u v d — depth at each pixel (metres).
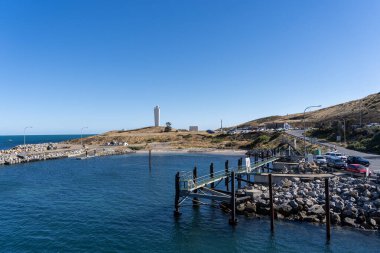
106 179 57.06
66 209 35.59
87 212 34.28
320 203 29.16
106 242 25.48
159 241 25.70
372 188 29.78
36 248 24.19
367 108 131.62
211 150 123.12
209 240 25.72
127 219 31.64
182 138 164.88
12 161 85.81
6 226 29.39
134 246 24.69
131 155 114.44
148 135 180.12
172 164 81.81
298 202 29.50
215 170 68.00
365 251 22.52
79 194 43.69
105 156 110.25
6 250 23.75
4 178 59.25
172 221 30.84
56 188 48.34
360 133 84.75
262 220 29.23
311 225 27.25
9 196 42.56
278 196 31.28
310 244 23.95
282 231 26.48
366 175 35.69
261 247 23.97
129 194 43.44
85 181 54.94
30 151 120.38
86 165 81.94
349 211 27.17
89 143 170.88
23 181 55.44
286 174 38.62
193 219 31.31
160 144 149.00
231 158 95.88
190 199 39.41
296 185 33.97
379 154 60.44
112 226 29.44
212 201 38.00
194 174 37.53
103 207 36.41
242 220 29.66
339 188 31.20
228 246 24.42
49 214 33.50
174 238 26.31
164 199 40.31
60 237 26.55
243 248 23.94
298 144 84.62
